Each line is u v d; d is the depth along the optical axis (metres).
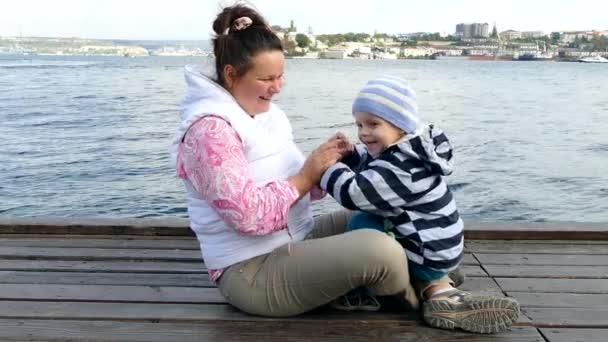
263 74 2.34
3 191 8.73
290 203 2.39
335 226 2.87
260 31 2.34
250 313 2.60
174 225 3.78
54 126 15.84
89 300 2.80
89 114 18.67
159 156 11.44
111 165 10.57
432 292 2.54
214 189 2.29
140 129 15.28
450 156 2.45
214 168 2.27
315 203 7.33
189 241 3.69
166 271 3.19
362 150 2.67
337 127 15.77
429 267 2.45
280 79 2.42
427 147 2.37
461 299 2.46
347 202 2.44
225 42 2.35
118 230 3.79
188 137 2.33
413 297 2.57
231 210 2.29
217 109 2.33
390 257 2.36
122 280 3.06
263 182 2.46
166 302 2.77
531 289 3.00
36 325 2.54
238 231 2.36
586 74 61.78
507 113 21.39
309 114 18.94
